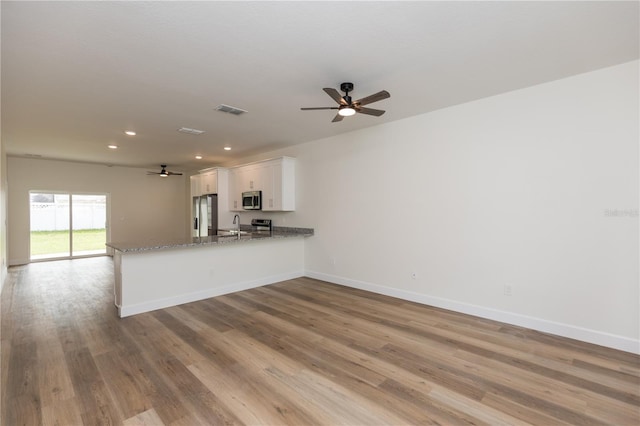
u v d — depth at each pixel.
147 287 4.03
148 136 5.21
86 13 2.00
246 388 2.30
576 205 3.08
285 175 5.93
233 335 3.25
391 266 4.61
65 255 8.18
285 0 1.90
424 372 2.51
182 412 2.03
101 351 2.88
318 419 1.96
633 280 2.81
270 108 3.88
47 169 7.71
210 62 2.69
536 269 3.33
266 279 5.39
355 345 3.01
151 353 2.85
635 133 2.79
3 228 5.62
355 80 3.10
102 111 3.90
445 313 3.88
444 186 4.01
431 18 2.11
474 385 2.32
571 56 2.68
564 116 3.13
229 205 7.34
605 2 1.95
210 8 1.97
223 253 4.84
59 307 4.19
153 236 9.41
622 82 2.83
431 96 3.57
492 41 2.42
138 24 2.13
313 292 4.89
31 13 1.98
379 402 2.13
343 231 5.27
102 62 2.66
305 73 2.93
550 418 1.96
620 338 2.86
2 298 4.62
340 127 4.82
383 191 4.68
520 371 2.51
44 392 2.23
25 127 4.55
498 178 3.56
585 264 3.04
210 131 4.94
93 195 8.56
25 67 2.72
